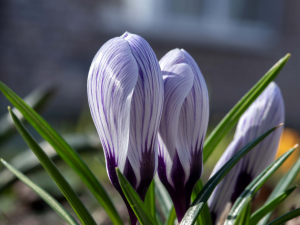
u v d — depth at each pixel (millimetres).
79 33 1204
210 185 173
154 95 165
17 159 381
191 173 175
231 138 689
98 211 389
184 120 173
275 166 195
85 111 660
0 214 382
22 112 205
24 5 1152
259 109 205
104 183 506
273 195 229
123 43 166
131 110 165
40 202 437
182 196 177
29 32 1160
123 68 162
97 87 166
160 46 1309
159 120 167
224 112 1340
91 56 1219
